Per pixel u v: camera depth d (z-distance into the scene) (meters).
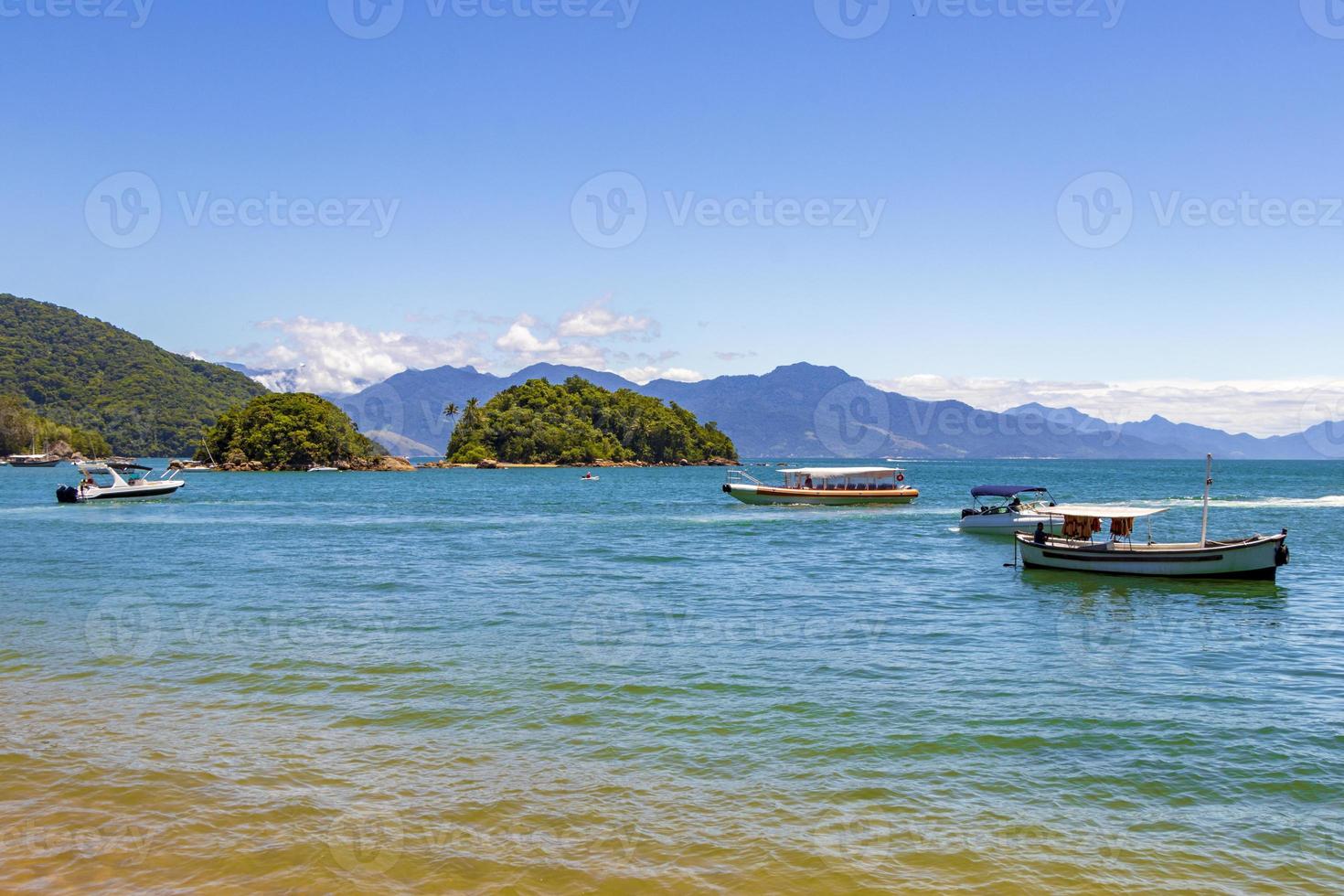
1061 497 104.50
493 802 13.07
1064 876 11.06
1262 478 177.25
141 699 18.20
